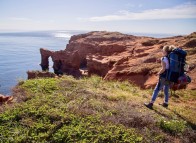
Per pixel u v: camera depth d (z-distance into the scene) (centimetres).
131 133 607
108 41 7175
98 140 564
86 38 7875
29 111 669
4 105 733
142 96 1066
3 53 13562
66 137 571
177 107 968
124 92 1034
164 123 693
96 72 4453
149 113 762
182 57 801
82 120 639
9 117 643
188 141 637
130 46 5028
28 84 910
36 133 587
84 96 829
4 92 3716
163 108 880
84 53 7050
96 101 795
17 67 7931
